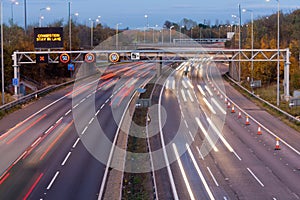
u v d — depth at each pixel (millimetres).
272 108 59719
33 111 56000
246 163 34156
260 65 83375
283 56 67375
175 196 26672
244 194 27109
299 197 26531
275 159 35344
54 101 64125
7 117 52062
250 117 54219
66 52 65375
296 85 75000
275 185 28828
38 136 42406
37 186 27812
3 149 37531
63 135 42875
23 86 70312
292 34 113625
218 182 29500
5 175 30203
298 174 31234
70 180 29094
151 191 27500
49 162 33469
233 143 40875
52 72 91000
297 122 49688
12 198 25625
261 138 43062
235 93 75125
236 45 117812
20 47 78688
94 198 25594
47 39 64062
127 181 29359
